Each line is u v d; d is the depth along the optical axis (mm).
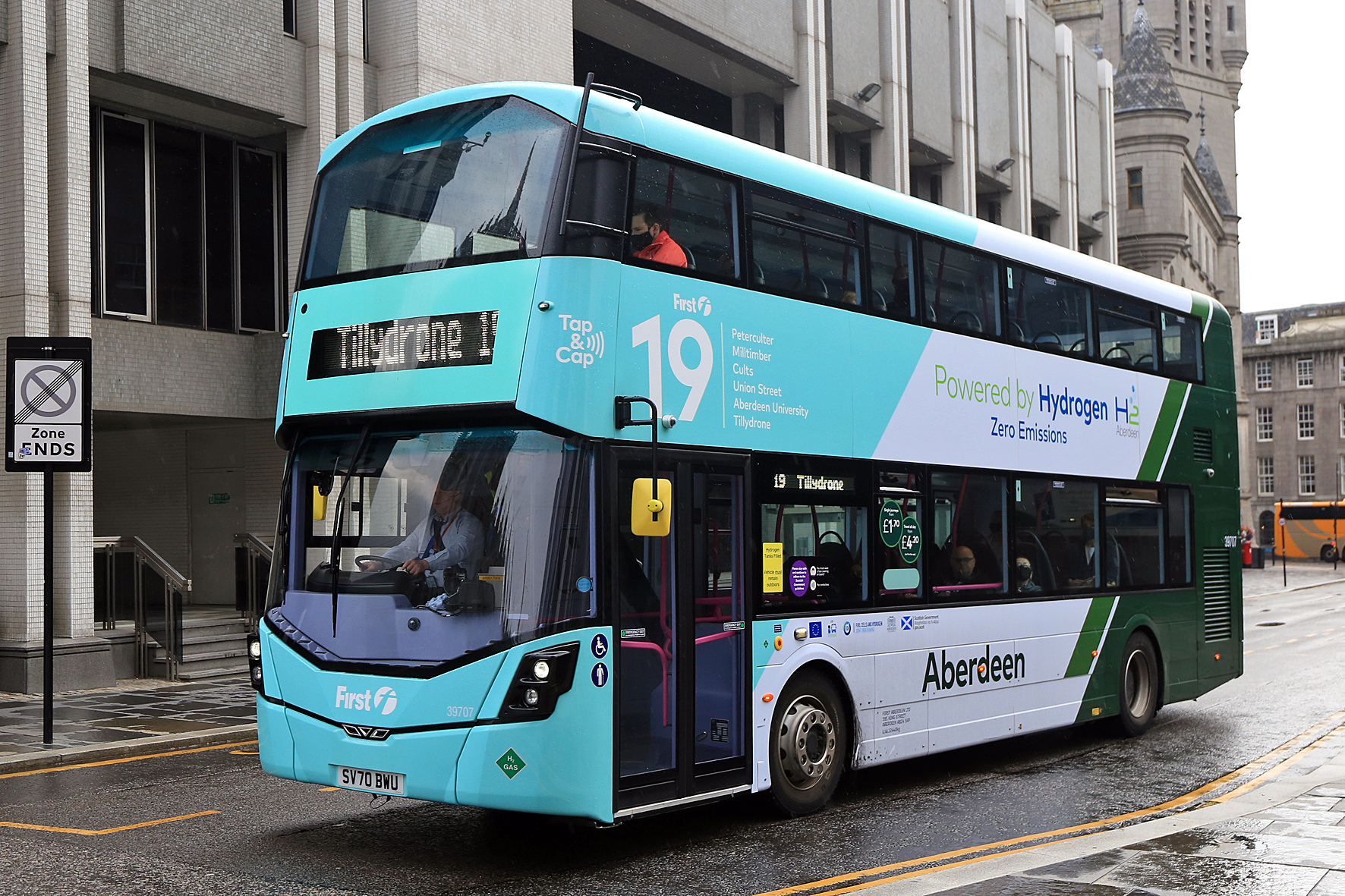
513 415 7012
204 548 20188
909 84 30297
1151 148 52500
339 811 8797
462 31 19766
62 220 15562
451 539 7043
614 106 7594
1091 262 12422
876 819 8672
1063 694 11406
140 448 20797
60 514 15539
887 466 9453
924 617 9734
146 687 15789
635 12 22266
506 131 7480
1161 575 13086
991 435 10664
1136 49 53969
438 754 6820
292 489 7691
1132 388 12820
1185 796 9641
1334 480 92812
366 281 7609
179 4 16703
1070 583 11625
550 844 7832
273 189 19703
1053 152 38500
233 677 16828
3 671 15125
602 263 7262
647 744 7328
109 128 17484
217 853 7516
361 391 7453
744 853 7617
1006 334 10977
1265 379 96438
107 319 16953
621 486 7262
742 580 8102
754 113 27141
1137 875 6484
